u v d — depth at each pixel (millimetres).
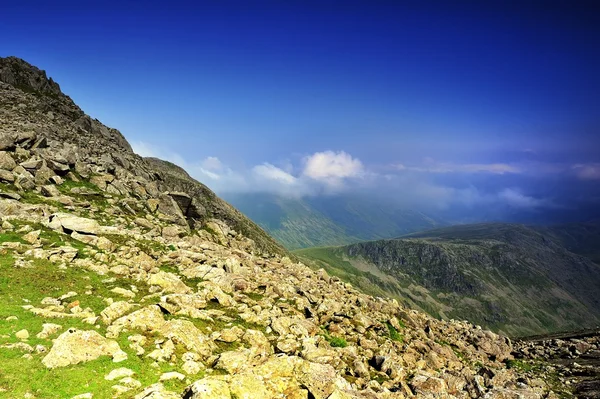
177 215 60688
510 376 35688
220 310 30828
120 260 34188
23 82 94562
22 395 14867
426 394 25969
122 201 54906
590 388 34500
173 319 25219
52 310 22844
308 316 36781
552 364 44938
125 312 24453
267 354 24609
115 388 16484
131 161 85625
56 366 17297
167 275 32375
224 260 43281
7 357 17141
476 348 48625
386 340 37156
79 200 48875
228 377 18547
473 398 28297
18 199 41062
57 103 94000
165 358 20469
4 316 20828
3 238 31484
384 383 26844
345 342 33156
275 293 39750
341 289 53938
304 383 21109
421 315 54812
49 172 51375
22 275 26547
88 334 19484
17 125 64625
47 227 36406
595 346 50469
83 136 82062
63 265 29688
